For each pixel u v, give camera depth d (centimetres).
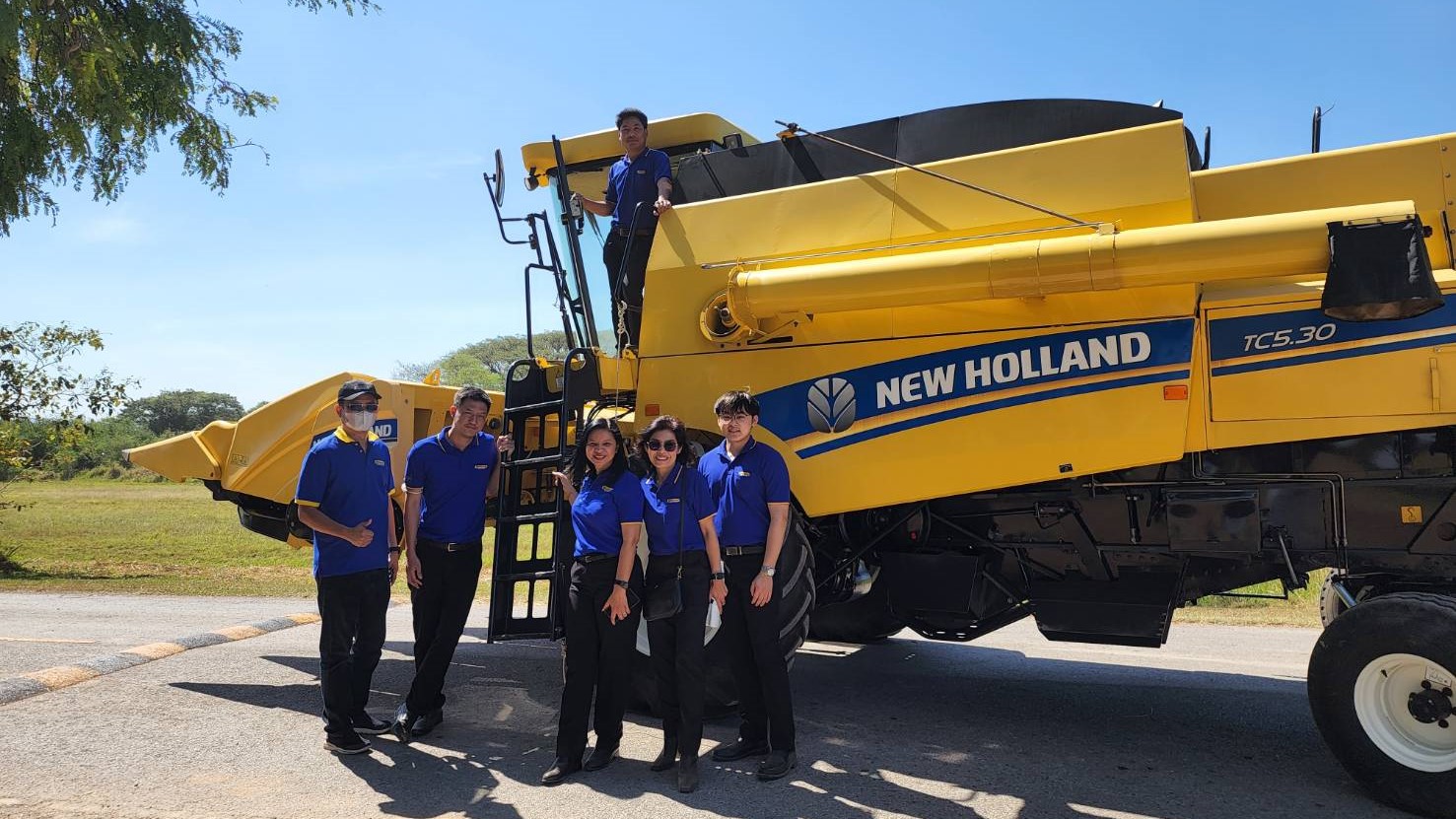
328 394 677
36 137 1024
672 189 620
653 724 538
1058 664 715
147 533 1870
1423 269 377
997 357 488
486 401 519
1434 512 436
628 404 608
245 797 409
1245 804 409
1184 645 789
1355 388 432
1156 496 497
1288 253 401
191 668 643
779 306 510
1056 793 423
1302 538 462
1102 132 508
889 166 546
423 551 515
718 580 441
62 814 380
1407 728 401
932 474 496
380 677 664
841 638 745
